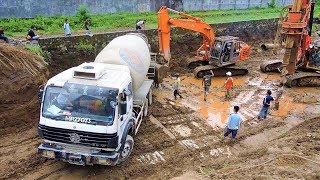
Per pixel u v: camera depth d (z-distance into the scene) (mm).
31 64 14695
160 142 12844
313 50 19500
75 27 23578
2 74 13344
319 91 19109
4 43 15570
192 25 19875
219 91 18766
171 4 31109
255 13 34156
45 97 9898
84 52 19797
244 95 18266
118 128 9844
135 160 11523
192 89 19000
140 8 29250
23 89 13555
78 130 9562
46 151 9922
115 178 10453
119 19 26328
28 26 21922
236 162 11375
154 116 15117
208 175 10086
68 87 9922
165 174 10836
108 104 9688
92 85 9945
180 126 14398
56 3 24719
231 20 29266
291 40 18125
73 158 9797
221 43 20281
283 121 15109
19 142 12078
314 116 15664
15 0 22766
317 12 37562
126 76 10984
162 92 18375
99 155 9758
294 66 19094
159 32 18828
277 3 39062
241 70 21594
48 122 9672
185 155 12094
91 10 26578
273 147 12070
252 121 15047
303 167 10188
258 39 29547
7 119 12820
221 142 13172
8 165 10750
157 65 18078
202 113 15812
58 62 18797
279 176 9531
